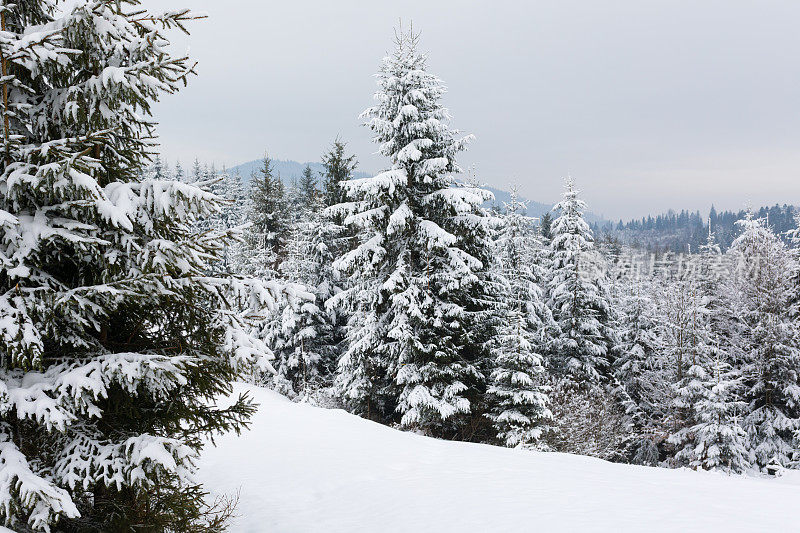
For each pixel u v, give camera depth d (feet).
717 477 39.01
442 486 33.37
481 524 26.73
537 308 101.09
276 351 105.09
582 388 94.32
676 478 37.58
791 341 88.99
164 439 16.21
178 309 19.16
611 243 156.25
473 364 66.64
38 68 16.55
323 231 105.40
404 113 61.26
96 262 17.02
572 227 100.89
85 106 17.13
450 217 63.00
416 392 59.82
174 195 17.51
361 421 56.70
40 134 17.62
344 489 33.58
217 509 30.07
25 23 18.07
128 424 18.33
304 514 29.68
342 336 110.22
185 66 16.90
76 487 16.38
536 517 27.22
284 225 130.41
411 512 29.04
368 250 63.72
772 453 84.48
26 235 15.44
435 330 63.82
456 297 63.36
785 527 25.63
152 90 17.35
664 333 101.30
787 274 92.58
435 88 63.10
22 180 15.30
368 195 61.21
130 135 19.35
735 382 79.05
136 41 16.99
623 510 28.14
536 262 123.75
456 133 64.49
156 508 18.22
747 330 96.27
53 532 16.61
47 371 16.02
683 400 88.17
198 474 36.37
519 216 100.37
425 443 47.39
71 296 15.49
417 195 63.52
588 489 32.45
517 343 63.67
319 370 107.45
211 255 18.25
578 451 71.51
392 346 63.57
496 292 68.54
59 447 16.49
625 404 102.06
